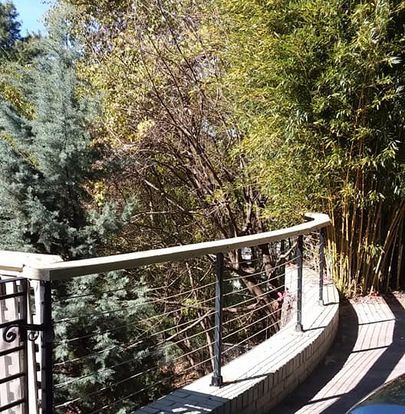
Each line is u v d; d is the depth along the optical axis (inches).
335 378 149.4
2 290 83.6
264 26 206.1
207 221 369.4
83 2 366.0
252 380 124.5
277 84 204.2
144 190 372.8
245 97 236.4
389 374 150.3
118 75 338.0
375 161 198.8
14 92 325.4
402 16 192.2
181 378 265.6
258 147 234.2
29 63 380.8
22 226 251.3
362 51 185.6
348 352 170.6
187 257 108.2
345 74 188.1
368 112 198.8
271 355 142.5
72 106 268.8
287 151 217.9
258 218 327.0
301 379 145.9
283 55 194.2
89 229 257.3
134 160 319.3
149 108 336.2
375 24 183.3
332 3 188.1
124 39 342.6
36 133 264.8
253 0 209.0
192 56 324.2
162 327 289.7
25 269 80.0
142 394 231.0
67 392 210.1
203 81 323.0
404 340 180.4
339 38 191.0
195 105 331.3
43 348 80.4
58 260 84.8
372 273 235.0
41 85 268.2
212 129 335.6
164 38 335.3
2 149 255.3
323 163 209.2
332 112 201.0
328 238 233.3
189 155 343.0
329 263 239.5
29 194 249.6
